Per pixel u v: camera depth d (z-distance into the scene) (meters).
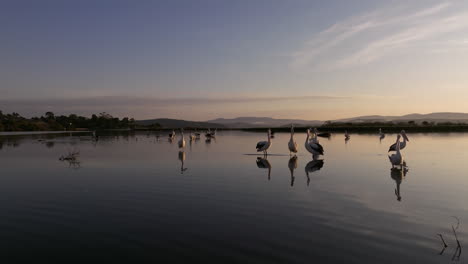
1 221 10.17
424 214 10.49
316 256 7.61
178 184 15.38
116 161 23.84
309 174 17.72
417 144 37.25
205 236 8.84
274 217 10.30
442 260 7.38
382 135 48.59
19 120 124.06
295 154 27.78
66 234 9.09
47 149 35.00
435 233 8.91
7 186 15.32
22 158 26.28
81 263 7.39
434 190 13.72
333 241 8.43
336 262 7.32
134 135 75.94
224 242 8.43
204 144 42.31
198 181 16.05
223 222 9.91
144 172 18.86
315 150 25.17
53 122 138.25
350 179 16.22
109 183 15.80
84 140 52.94
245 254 7.75
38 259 7.59
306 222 9.82
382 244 8.23
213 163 22.41
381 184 14.98
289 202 12.01
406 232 8.98
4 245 8.36
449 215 10.38
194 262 7.39
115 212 11.02
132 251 7.97
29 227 9.65
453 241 8.37
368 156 26.03
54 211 11.20
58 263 7.38
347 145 37.59
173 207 11.52
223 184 15.26
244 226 9.55
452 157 24.73
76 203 12.18
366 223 9.70
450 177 16.55
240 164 21.83
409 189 13.93
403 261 7.35
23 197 13.15
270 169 19.58
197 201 12.28
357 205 11.54
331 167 20.17
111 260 7.52
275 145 38.94
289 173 18.08
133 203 12.10
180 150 33.00
